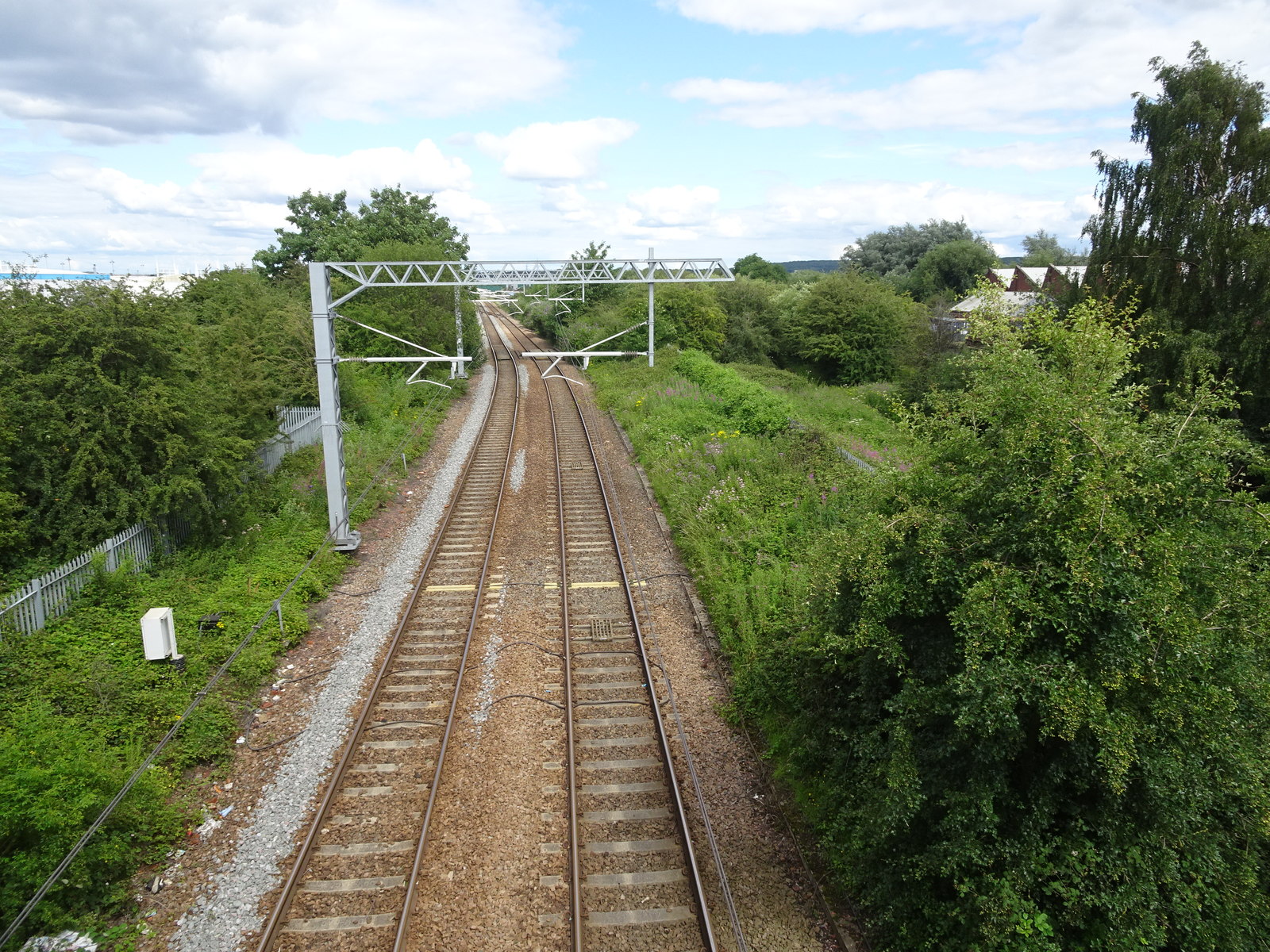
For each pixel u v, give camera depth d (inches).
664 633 529.0
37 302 549.0
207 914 297.6
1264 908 252.5
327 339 663.1
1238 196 834.8
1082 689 233.8
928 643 294.8
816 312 1936.5
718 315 1850.4
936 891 282.7
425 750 394.6
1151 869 245.3
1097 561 239.0
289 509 733.3
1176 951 255.6
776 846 345.7
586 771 382.9
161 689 424.2
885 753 305.6
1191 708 242.7
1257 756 260.1
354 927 290.2
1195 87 848.9
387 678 464.8
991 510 272.8
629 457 1021.8
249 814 354.6
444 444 1095.0
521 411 1350.9
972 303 1879.9
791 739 392.5
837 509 637.9
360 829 340.2
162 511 561.9
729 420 1050.1
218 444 622.2
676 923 298.2
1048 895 258.4
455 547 690.2
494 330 2908.5
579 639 516.7
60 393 532.4
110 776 327.9
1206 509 275.1
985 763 264.1
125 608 492.7
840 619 335.9
